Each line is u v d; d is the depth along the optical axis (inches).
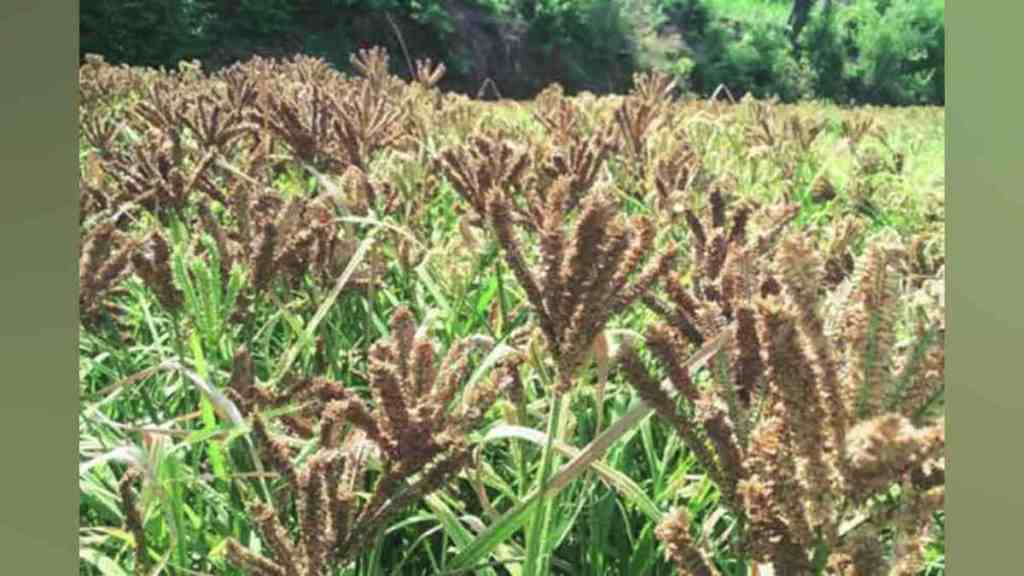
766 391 39.1
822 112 218.4
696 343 51.1
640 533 69.2
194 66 265.1
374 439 44.0
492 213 44.9
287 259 73.2
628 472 74.3
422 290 95.9
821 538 35.2
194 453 64.2
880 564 34.3
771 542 35.2
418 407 44.1
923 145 183.5
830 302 41.6
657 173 104.0
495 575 61.0
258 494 63.0
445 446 44.0
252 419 48.8
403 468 44.0
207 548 61.2
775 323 34.4
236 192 78.6
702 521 69.2
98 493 62.8
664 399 38.8
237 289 73.8
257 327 89.5
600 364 53.8
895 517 34.8
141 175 92.8
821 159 176.1
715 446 37.6
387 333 84.3
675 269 76.4
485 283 94.7
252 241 75.2
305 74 228.4
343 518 44.0
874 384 35.0
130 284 89.4
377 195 103.2
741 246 60.4
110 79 222.4
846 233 76.5
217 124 121.5
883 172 155.2
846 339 36.5
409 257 96.8
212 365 73.4
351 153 115.9
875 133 169.8
